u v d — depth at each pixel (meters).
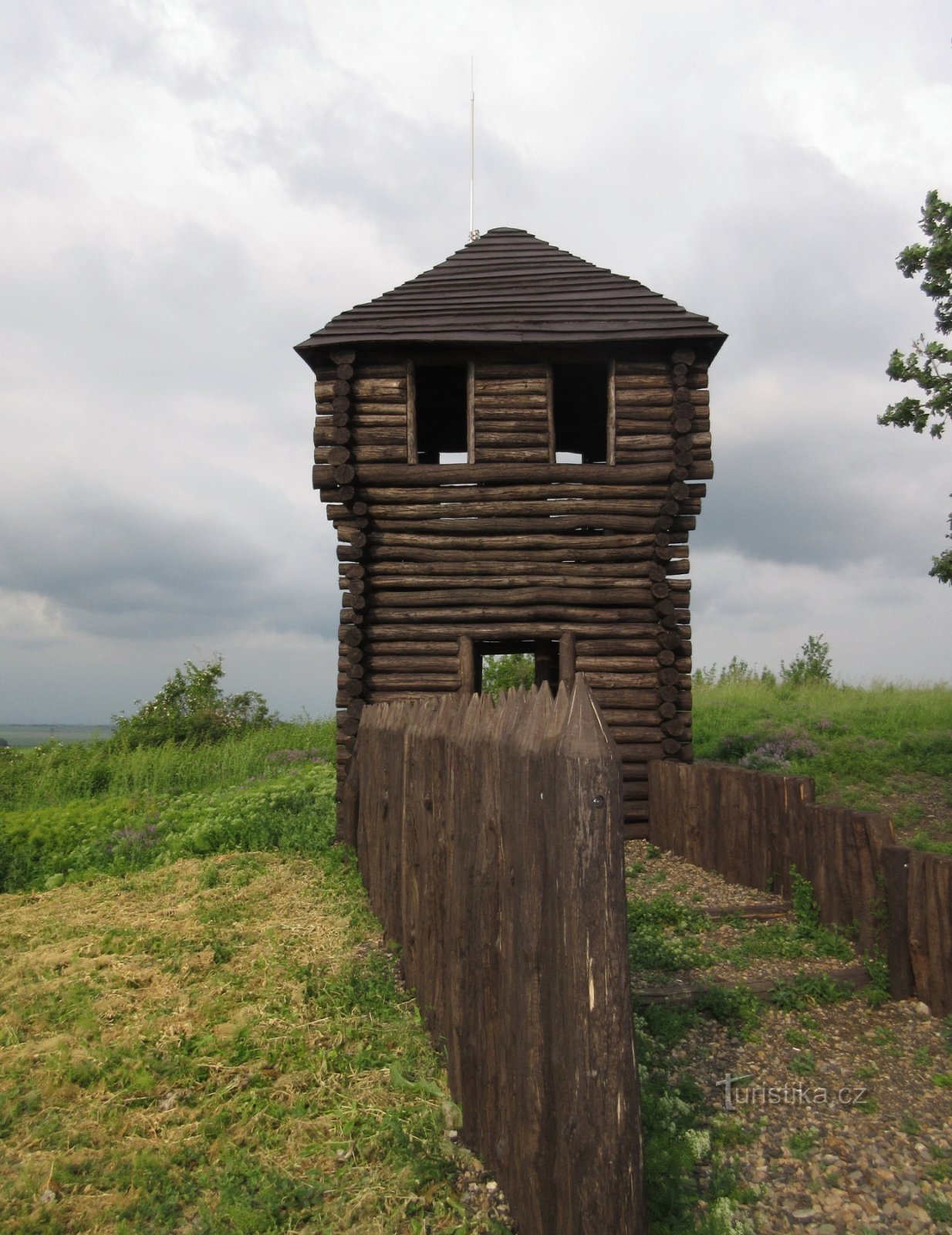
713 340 10.91
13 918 8.05
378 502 11.07
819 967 6.10
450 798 4.74
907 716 16.03
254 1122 4.27
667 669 10.84
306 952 6.41
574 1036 3.06
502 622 10.96
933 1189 3.83
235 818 11.14
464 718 4.68
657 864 9.13
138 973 6.15
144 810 12.77
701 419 11.05
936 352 13.78
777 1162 4.04
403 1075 4.59
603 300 11.59
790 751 13.91
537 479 11.02
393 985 5.74
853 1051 5.11
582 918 3.08
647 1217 3.34
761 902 7.40
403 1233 3.52
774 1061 5.00
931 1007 5.53
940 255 13.45
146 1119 4.34
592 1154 2.99
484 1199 3.71
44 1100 4.59
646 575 11.05
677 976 6.02
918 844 9.19
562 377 13.06
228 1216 3.58
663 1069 4.84
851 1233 3.57
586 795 3.12
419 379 13.28
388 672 10.92
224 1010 5.47
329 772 15.08
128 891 8.75
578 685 3.37
